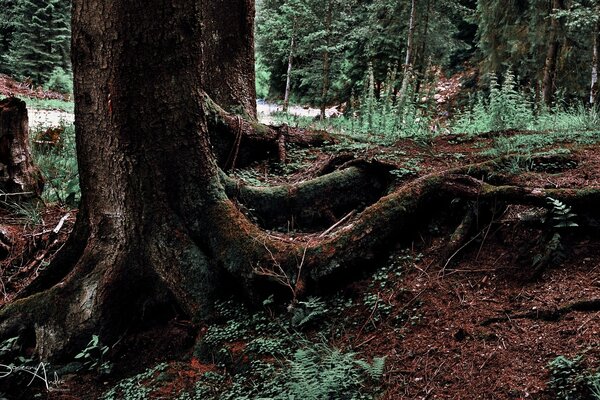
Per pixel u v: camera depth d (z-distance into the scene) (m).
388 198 4.67
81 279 4.81
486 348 3.44
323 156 6.71
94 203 4.87
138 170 4.68
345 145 6.89
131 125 4.59
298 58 21.73
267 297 4.50
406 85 8.79
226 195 5.12
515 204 4.37
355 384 3.43
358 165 5.59
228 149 6.72
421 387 3.33
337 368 3.39
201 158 4.90
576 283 3.70
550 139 6.13
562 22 13.36
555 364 3.07
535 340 3.36
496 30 16.42
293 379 3.52
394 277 4.37
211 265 4.71
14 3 25.75
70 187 7.25
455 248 4.37
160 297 4.80
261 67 25.69
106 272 4.77
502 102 7.54
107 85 4.51
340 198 5.41
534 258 4.01
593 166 4.96
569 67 14.09
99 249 4.86
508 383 3.12
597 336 3.20
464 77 21.23
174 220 4.80
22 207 6.70
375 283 4.39
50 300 4.77
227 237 4.71
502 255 4.21
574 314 3.45
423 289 4.15
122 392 4.18
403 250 4.58
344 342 3.96
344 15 18.66
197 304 4.61
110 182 4.74
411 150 6.66
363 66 17.58
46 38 24.41
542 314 3.54
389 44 16.80
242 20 7.86
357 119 9.91
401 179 5.34
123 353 4.65
